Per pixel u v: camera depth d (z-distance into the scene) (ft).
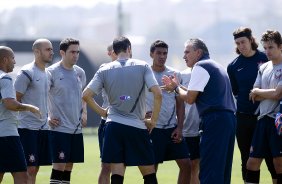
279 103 109.81
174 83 105.40
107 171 117.70
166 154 120.47
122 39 105.40
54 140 121.08
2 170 104.63
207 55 105.29
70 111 121.60
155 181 104.42
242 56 118.32
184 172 120.06
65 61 122.11
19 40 362.12
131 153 103.14
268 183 148.15
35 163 117.29
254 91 111.14
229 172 105.09
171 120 120.26
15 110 103.40
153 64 120.47
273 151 110.11
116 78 102.73
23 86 116.47
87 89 104.01
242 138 117.91
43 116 118.62
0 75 103.96
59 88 121.08
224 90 103.14
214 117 102.12
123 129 102.94
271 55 109.91
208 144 102.12
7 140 104.58
